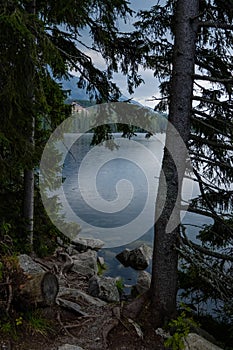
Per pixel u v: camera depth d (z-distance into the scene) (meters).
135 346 3.84
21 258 4.88
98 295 6.22
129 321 4.23
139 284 7.86
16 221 6.27
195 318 5.07
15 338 3.43
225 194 4.49
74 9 4.88
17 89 4.17
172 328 4.13
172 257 4.29
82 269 7.82
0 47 3.92
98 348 3.71
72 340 3.79
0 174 4.70
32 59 3.98
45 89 5.60
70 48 6.04
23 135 4.93
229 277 4.00
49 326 3.93
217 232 4.77
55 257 7.98
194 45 4.10
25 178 6.43
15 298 3.74
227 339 4.51
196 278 5.01
